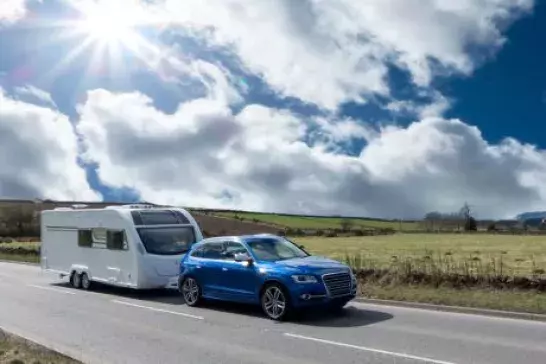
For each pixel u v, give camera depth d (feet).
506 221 341.62
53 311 46.60
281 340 32.91
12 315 44.60
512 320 38.68
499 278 52.21
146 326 38.70
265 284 40.75
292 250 45.37
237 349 30.71
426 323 37.86
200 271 46.96
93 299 54.44
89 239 63.36
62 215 68.59
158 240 57.26
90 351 30.94
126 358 29.09
